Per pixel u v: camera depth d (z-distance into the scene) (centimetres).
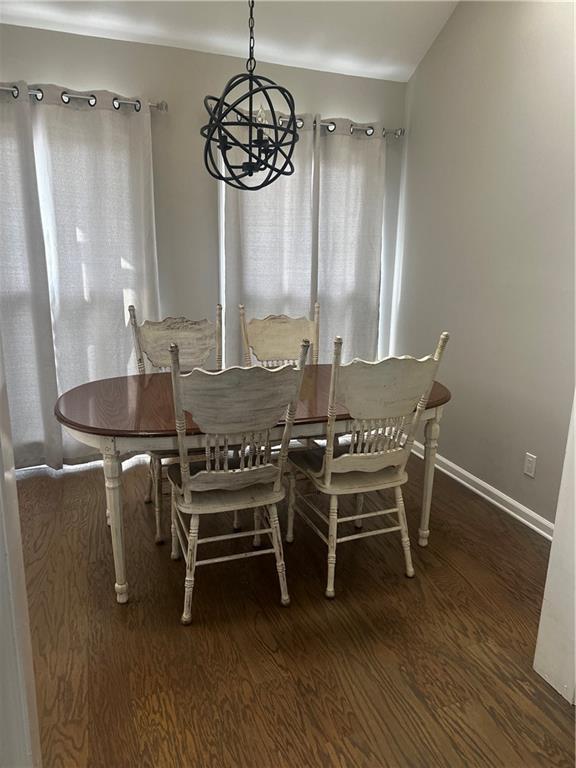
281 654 187
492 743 155
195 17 297
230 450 253
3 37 283
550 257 258
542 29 253
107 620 202
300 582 227
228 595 218
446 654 188
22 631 75
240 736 155
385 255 388
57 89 285
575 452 163
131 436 188
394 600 216
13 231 296
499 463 297
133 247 321
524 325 276
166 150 324
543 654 176
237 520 266
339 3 298
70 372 320
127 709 163
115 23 294
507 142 279
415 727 159
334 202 357
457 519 282
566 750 153
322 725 159
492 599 218
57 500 292
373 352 388
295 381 185
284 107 344
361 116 362
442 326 341
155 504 264
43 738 154
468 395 319
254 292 352
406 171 372
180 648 189
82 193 303
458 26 308
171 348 167
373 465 216
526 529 273
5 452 69
